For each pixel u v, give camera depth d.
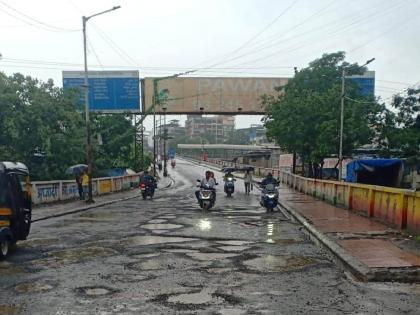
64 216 16.86
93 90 36.81
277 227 13.37
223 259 8.65
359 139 26.66
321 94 29.66
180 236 11.52
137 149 48.25
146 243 10.45
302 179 28.69
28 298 6.07
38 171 27.28
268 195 17.98
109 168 39.88
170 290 6.46
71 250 9.60
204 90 41.00
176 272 7.55
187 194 28.95
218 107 41.00
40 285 6.74
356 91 31.97
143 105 41.97
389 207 13.16
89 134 22.38
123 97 36.84
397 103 24.92
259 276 7.31
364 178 24.81
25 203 10.26
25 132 26.47
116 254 9.13
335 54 32.88
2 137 26.25
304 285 6.77
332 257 8.90
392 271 7.29
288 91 33.69
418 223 11.14
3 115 25.66
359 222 13.72
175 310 5.56
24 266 8.04
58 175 28.44
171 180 49.12
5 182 9.09
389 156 27.86
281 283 6.87
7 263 8.29
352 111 26.78
